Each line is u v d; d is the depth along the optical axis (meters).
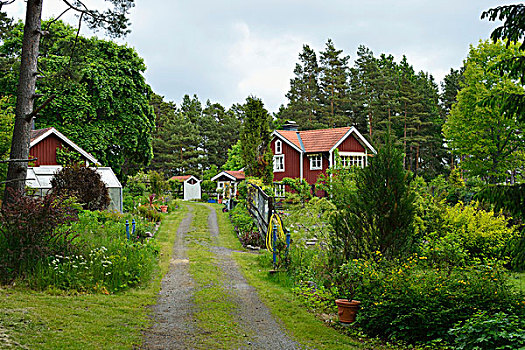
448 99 63.38
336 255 10.49
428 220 16.27
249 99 33.47
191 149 73.44
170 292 11.06
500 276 8.19
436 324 7.33
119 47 35.59
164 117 77.81
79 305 8.51
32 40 12.40
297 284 11.70
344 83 64.06
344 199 10.96
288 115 61.47
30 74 12.38
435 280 7.99
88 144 31.91
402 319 7.59
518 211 7.05
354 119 61.22
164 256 16.34
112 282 10.74
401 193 9.82
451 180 36.34
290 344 7.32
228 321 8.59
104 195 21.78
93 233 14.62
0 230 9.71
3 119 18.88
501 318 6.49
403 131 58.81
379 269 8.88
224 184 52.25
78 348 6.13
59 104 30.73
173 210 36.44
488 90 32.00
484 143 33.12
